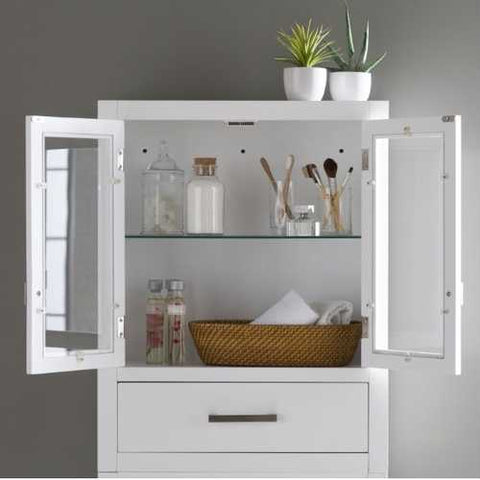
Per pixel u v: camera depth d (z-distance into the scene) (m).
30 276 2.87
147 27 3.41
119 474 3.05
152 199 3.15
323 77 3.10
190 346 3.34
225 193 3.35
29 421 3.43
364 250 3.00
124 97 3.42
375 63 3.13
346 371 3.04
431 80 3.39
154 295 3.17
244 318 3.36
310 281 3.36
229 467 3.05
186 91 3.41
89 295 2.99
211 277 3.36
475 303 3.38
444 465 3.40
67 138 2.95
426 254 2.93
